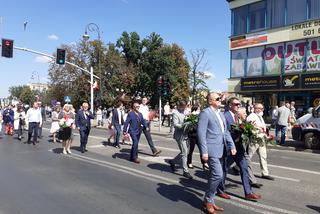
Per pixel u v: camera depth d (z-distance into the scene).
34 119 18.17
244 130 7.66
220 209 6.90
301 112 30.83
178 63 60.62
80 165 11.76
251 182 8.87
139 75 57.66
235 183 9.21
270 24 33.44
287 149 17.28
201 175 10.21
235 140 7.68
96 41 47.34
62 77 48.09
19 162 12.29
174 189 8.56
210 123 6.81
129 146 17.03
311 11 30.22
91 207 7.04
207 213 6.71
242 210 6.96
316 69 29.75
